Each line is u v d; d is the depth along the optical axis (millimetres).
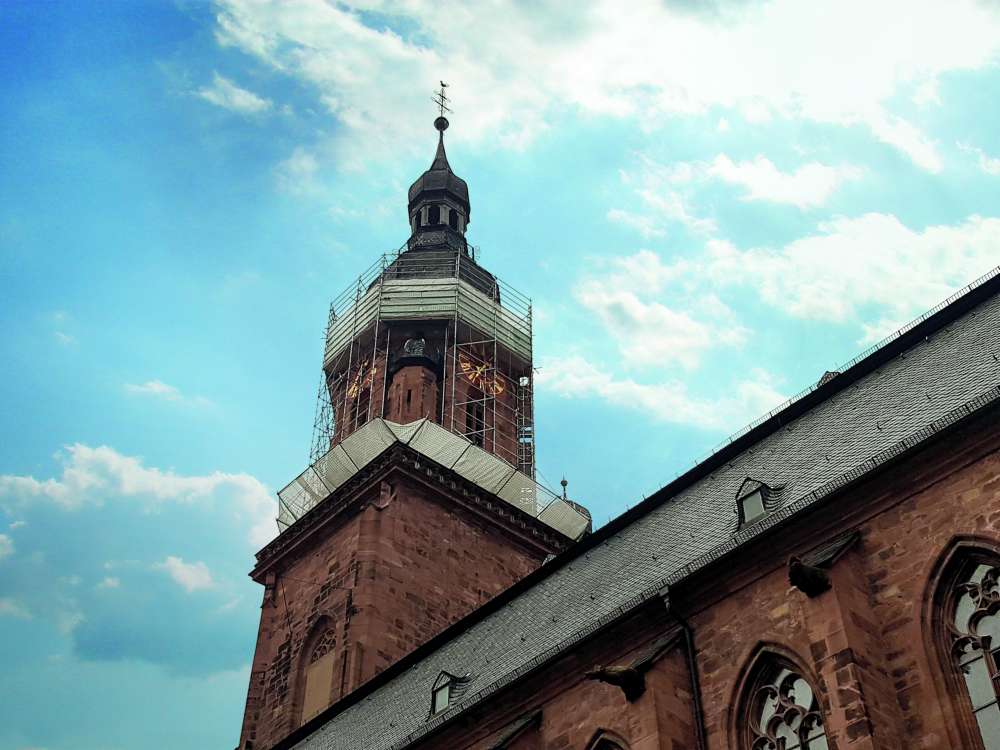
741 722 33469
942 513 31875
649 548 42500
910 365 39906
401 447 66375
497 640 46000
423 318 79312
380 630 60500
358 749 47125
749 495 38250
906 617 31156
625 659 37375
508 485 70250
